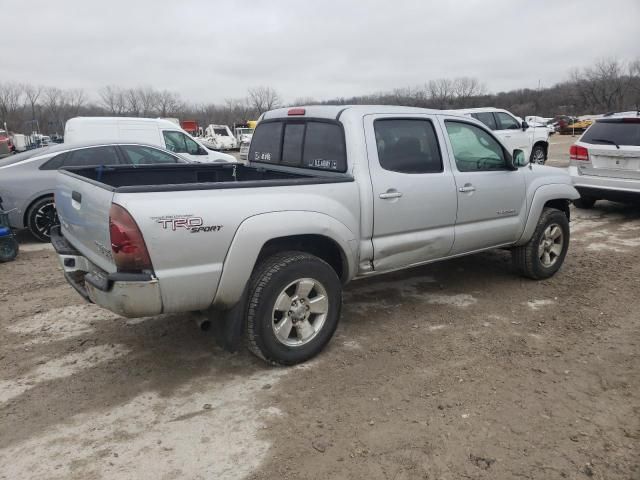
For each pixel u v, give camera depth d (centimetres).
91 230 338
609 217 903
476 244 489
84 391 346
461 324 450
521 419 310
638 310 479
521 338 421
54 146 783
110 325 451
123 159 810
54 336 430
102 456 280
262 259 369
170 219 307
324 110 424
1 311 484
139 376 365
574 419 310
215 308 346
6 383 356
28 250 718
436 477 262
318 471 267
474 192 470
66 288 550
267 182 349
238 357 392
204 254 321
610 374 363
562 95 8756
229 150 3722
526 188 521
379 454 279
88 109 7662
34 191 744
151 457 279
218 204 324
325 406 325
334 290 383
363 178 395
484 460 274
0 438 296
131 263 302
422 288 541
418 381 354
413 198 423
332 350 401
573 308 484
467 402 328
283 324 364
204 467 271
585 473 264
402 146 425
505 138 1448
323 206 370
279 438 294
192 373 369
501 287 543
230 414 318
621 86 7831
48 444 290
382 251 415
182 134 1208
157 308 316
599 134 867
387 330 438
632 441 289
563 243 569
